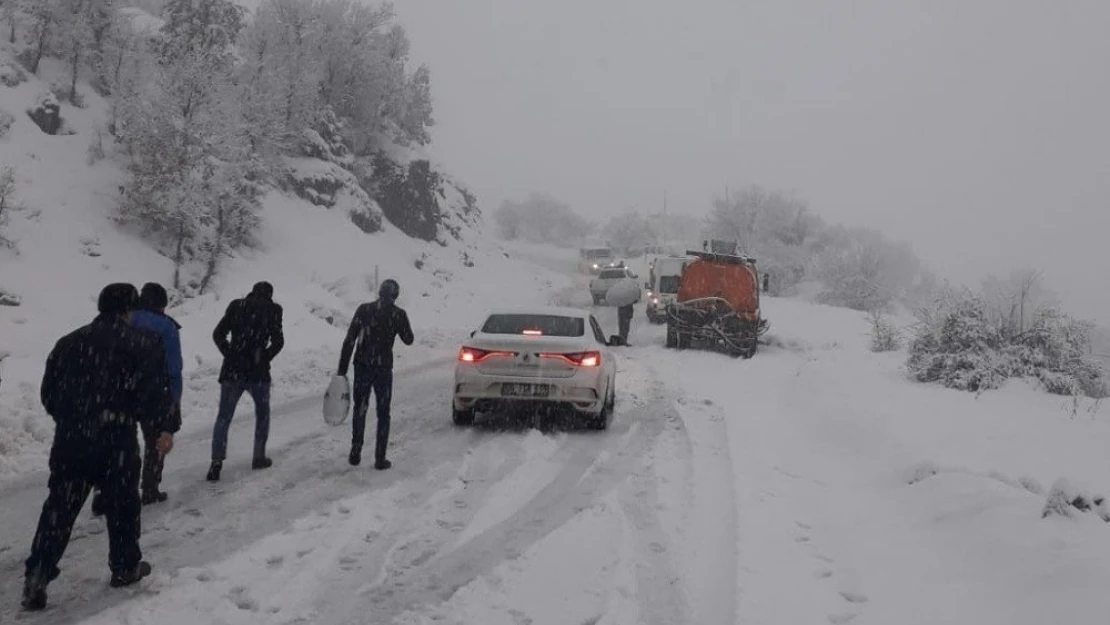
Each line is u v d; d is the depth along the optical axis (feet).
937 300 48.75
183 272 80.18
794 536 19.27
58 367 14.10
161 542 17.74
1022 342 45.44
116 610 14.17
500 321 32.22
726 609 14.90
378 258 112.68
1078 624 13.17
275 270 92.07
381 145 139.13
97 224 77.15
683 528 19.51
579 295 135.23
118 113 85.97
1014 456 26.11
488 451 27.04
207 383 38.06
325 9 124.47
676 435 30.27
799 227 176.86
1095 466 25.29
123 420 14.46
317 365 46.06
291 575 16.10
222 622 13.89
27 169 77.05
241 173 87.30
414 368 49.42
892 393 38.29
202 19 98.63
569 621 14.26
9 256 64.90
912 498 22.12
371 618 14.21
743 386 45.27
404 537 18.51
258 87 103.96
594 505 21.24
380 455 24.36
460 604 14.89
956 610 14.98
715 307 63.62
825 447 29.73
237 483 22.58
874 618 14.75
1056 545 16.42
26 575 13.93
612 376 34.09
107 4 92.43
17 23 90.02
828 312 104.32
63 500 14.05
